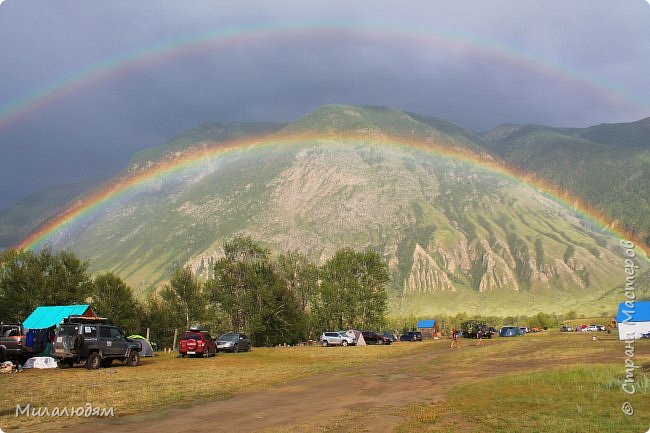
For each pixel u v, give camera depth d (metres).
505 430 13.54
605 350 39.00
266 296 83.81
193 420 15.74
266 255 89.50
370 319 98.62
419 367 32.00
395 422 14.98
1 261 67.44
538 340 64.12
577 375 22.55
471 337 92.25
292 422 15.30
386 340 78.38
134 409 17.69
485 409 16.38
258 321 82.31
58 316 40.56
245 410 17.42
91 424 15.27
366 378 26.39
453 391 20.53
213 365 35.44
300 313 88.69
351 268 101.06
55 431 14.37
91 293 73.31
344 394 20.92
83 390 22.12
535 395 18.62
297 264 99.25
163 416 16.42
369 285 100.50
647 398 17.72
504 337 90.88
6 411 17.28
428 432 13.57
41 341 36.50
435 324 131.62
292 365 35.06
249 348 54.91
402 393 20.89
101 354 32.59
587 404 16.80
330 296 97.75
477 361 34.69
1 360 33.28
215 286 85.25
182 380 25.94
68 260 71.25
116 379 26.39
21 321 65.88
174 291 84.81
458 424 14.41
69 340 31.70
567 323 182.62
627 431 13.37
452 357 39.88
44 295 66.44
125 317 78.50
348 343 70.19
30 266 68.38
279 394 21.08
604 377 21.84
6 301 64.38
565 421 14.45
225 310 85.12
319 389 22.47
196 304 84.25
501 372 27.11
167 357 44.72
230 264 86.88
